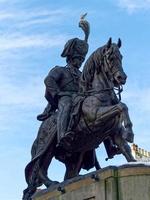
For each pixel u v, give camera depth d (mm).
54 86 13141
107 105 12359
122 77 11984
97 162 13328
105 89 12469
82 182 11594
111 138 12438
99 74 12594
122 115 11672
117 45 12406
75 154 13211
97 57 12516
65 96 12930
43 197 12391
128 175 10953
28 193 13422
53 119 13219
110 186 11016
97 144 12797
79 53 13578
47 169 13352
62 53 13648
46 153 13258
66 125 12477
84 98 12562
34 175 13359
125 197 10859
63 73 13367
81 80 12812
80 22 13875
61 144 12609
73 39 13641
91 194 11336
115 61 12125
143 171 10906
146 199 10750
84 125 12484
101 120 12109
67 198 11812
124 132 11484
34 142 13617
